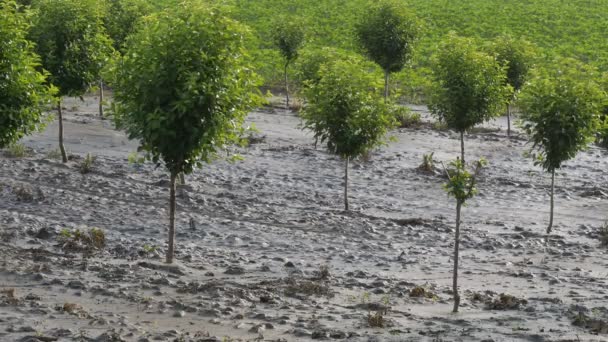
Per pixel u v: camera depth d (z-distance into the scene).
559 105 26.06
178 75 18.33
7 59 21.70
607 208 30.56
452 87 33.81
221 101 18.67
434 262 21.81
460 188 16.39
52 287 16.67
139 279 17.66
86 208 26.00
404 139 43.53
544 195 32.47
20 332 13.31
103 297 16.11
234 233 24.16
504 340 13.62
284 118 48.84
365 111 27.50
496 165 37.88
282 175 33.50
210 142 19.00
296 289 17.52
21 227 22.39
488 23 83.25
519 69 43.81
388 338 13.67
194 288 17.06
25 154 34.00
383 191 31.89
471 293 18.14
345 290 17.94
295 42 52.66
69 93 32.56
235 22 18.72
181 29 18.28
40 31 31.72
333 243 23.70
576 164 38.69
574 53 71.06
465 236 25.34
